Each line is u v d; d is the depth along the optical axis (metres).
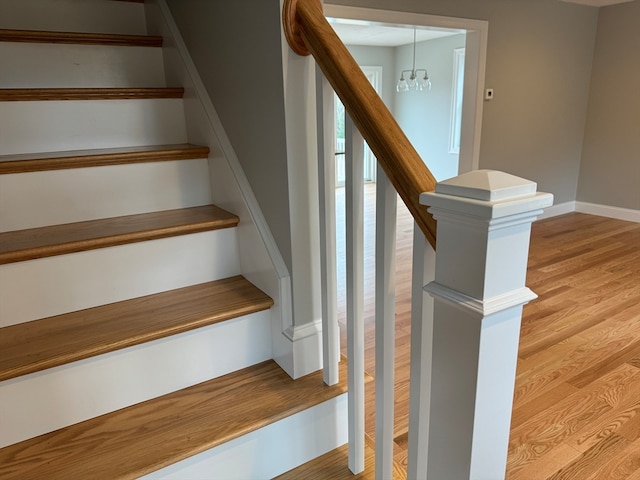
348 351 1.10
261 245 1.27
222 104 1.38
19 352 1.04
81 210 1.37
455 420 0.78
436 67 7.05
